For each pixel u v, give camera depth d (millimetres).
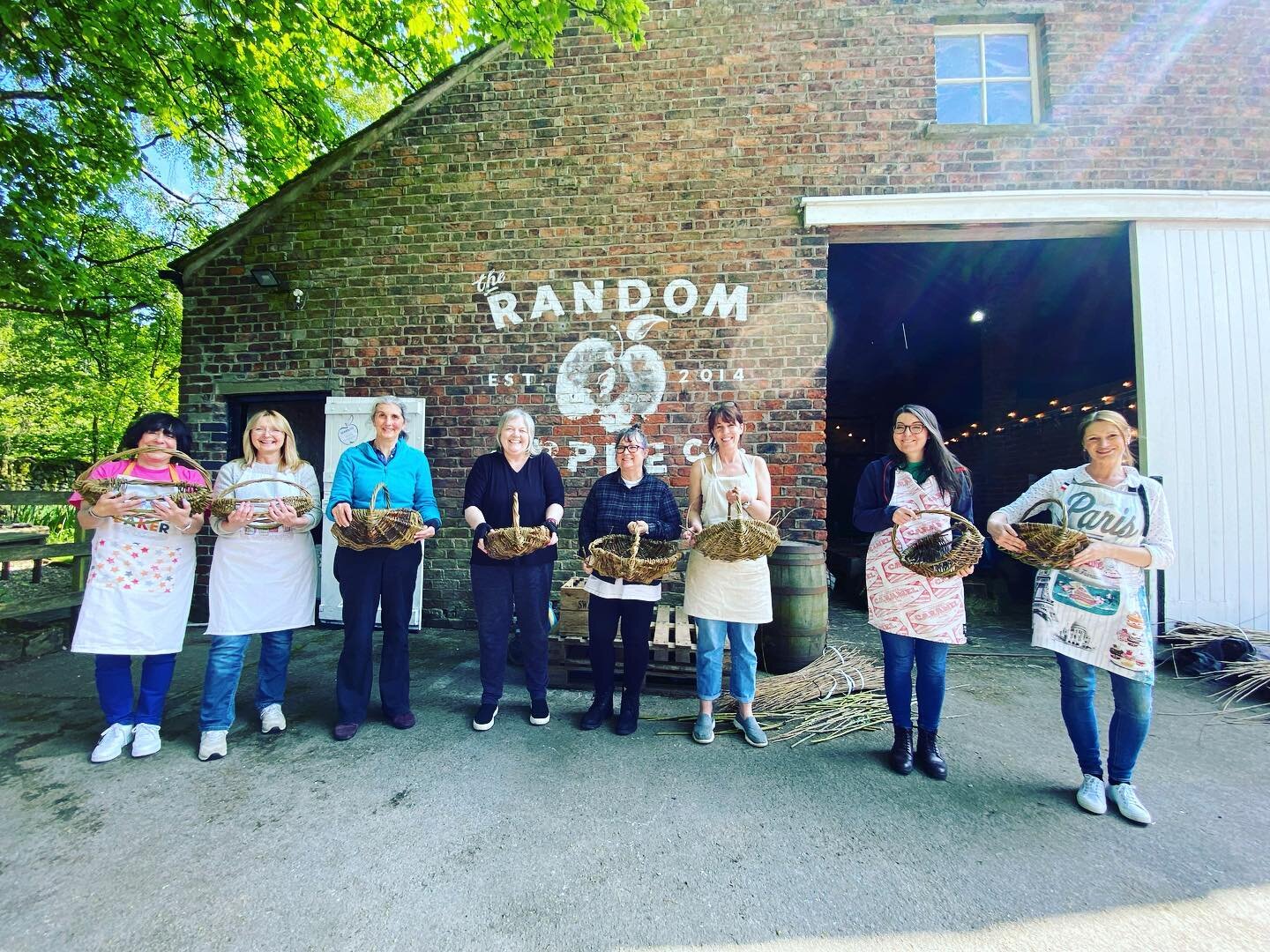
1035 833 2018
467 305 4672
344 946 1518
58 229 5266
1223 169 4285
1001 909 1661
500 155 4652
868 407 12586
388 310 4742
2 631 3896
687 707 3119
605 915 1634
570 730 2814
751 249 4426
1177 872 1814
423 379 4699
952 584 2436
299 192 4820
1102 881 1771
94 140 4930
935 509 2406
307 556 2838
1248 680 3312
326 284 4801
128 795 2215
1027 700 3225
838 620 5031
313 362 4805
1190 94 4309
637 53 4527
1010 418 8477
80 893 1693
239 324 4883
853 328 9578
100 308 7590
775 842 1964
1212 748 2646
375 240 4762
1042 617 2301
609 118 4547
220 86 5344
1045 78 4395
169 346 8383
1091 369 6801
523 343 4613
